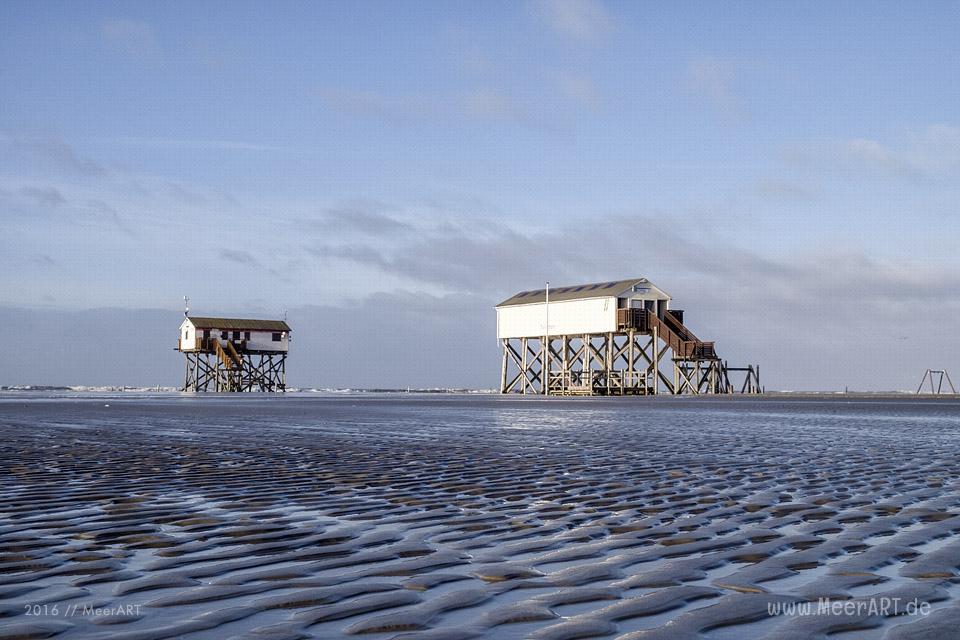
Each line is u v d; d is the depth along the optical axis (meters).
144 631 4.27
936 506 8.42
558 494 9.45
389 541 6.71
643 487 10.02
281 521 7.66
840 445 16.19
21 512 8.15
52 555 6.17
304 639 4.14
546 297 85.06
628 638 4.14
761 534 6.95
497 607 4.72
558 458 13.59
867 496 9.21
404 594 5.01
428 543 6.63
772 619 4.45
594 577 5.44
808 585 5.19
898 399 57.53
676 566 5.75
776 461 13.07
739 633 4.21
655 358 79.62
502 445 16.22
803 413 32.03
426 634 4.22
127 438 17.91
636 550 6.32
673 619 4.46
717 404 45.19
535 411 34.44
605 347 83.38
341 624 4.40
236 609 4.69
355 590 5.11
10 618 4.50
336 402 49.03
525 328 89.25
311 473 11.47
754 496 9.26
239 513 8.11
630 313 78.94
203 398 60.09
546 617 4.52
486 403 47.53
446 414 30.89
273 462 12.92
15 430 20.61
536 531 7.16
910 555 6.06
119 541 6.70
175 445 16.08
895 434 19.41
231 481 10.58
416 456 13.93
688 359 77.50
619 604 4.77
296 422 24.77
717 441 17.23
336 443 16.64
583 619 4.47
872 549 6.29
